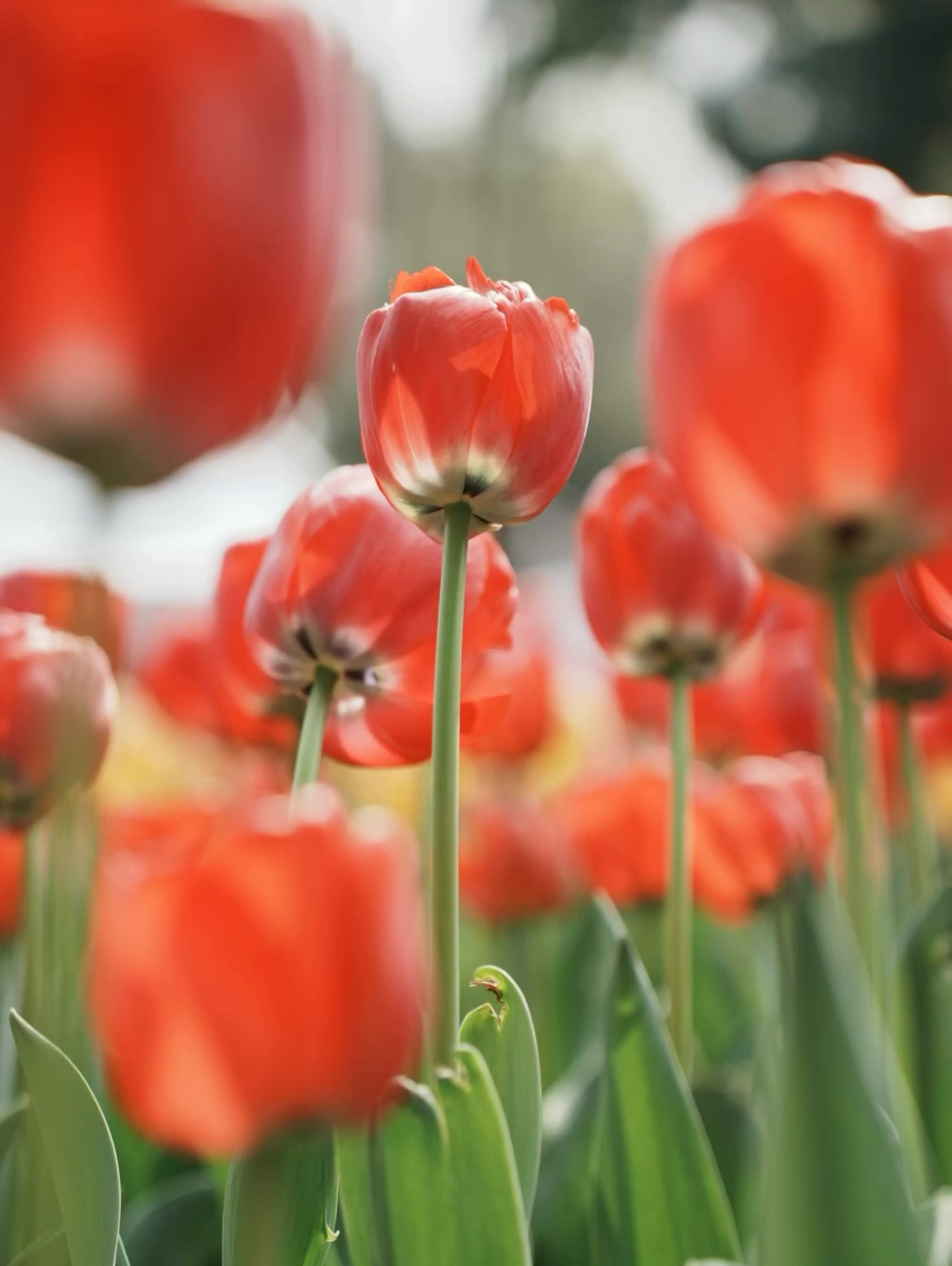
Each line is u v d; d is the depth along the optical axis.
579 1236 1.04
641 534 1.13
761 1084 1.06
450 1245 0.86
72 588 0.77
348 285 0.74
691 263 0.89
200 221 0.68
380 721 1.00
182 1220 1.07
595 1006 1.55
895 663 1.25
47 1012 1.06
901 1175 0.85
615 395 16.81
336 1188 0.91
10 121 0.67
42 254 0.68
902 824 1.55
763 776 1.47
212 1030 0.80
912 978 1.03
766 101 12.62
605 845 1.63
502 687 1.03
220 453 0.74
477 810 1.79
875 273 0.88
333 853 0.80
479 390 0.92
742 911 1.45
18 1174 0.94
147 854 0.82
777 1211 0.85
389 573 0.99
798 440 0.88
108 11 0.67
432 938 0.90
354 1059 0.80
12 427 0.71
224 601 1.07
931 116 12.16
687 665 1.13
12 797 1.03
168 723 2.33
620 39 12.43
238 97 0.68
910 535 0.89
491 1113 0.86
